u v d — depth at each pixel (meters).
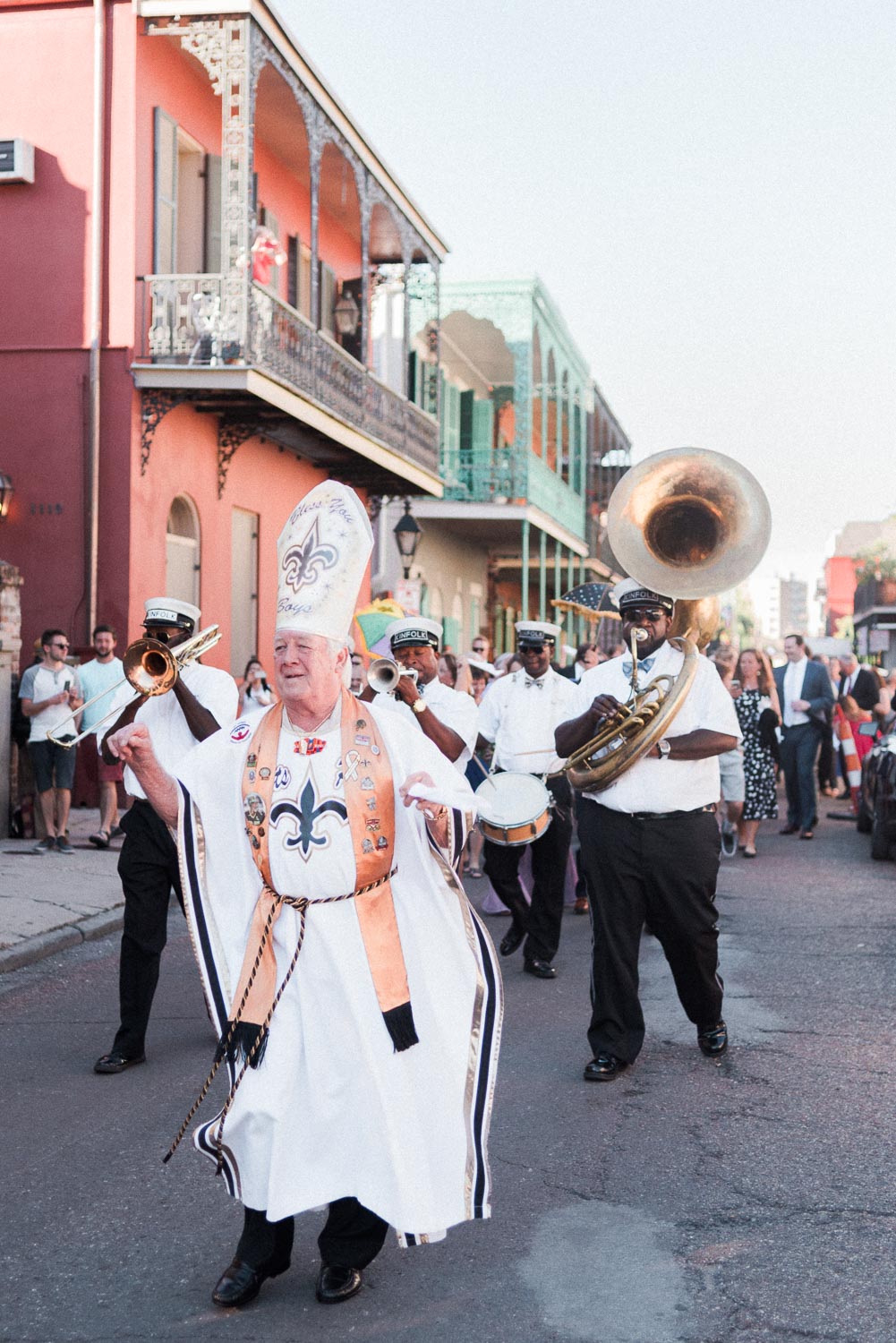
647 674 6.15
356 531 3.87
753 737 13.17
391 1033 3.70
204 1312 3.78
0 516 15.38
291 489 20.34
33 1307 3.80
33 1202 4.59
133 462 15.55
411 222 21.91
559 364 29.95
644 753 5.89
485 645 16.08
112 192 15.54
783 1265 4.05
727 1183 4.72
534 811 7.77
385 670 5.97
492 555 33.91
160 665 4.51
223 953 3.88
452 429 29.59
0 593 12.62
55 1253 4.18
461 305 26.55
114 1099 5.73
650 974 8.17
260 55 15.61
